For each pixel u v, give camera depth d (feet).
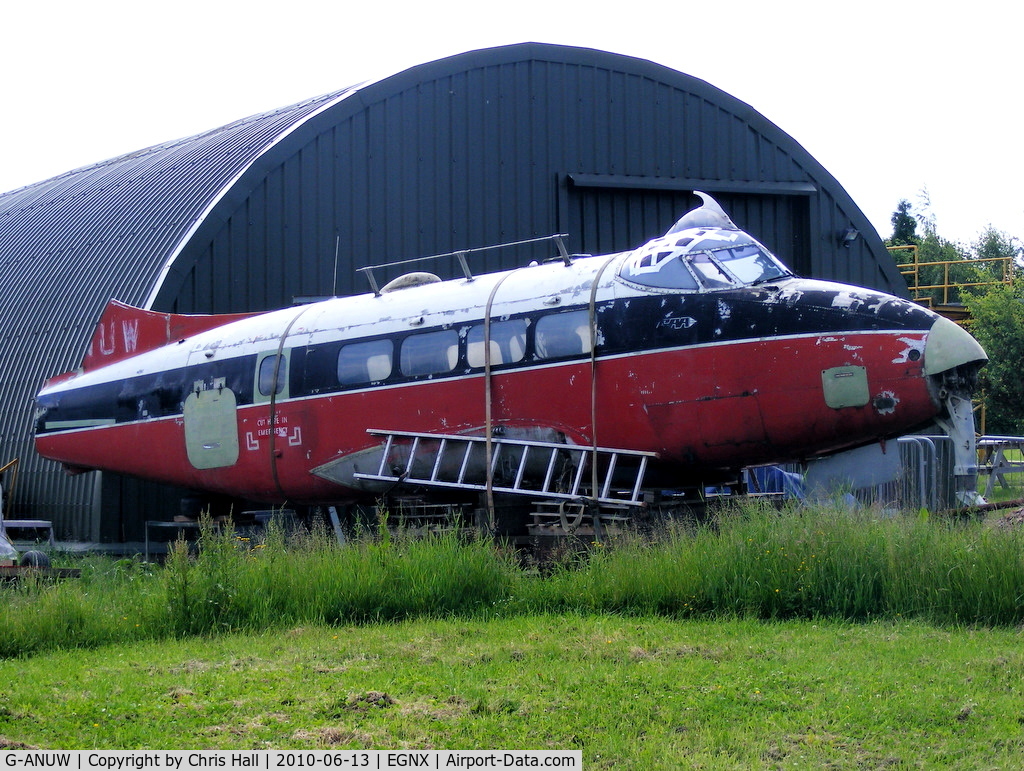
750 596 37.32
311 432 57.82
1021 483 84.99
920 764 22.49
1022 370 111.75
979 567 35.53
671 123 93.76
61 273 87.71
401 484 54.75
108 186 100.37
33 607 37.86
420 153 85.25
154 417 65.36
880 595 36.91
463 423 52.39
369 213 82.84
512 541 50.65
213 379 62.54
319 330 58.65
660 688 28.19
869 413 45.09
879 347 44.83
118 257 81.87
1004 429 120.26
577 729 25.20
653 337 48.06
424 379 53.88
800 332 45.96
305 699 28.07
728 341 46.83
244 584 39.60
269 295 78.33
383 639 35.17
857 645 32.35
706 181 93.97
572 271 51.75
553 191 89.76
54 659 34.27
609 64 92.12
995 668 29.17
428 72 85.66
